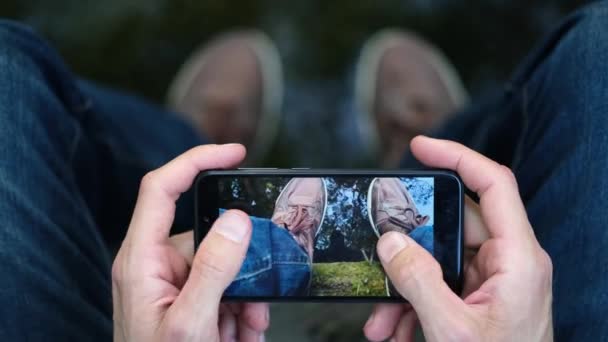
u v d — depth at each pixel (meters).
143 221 0.62
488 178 0.63
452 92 1.47
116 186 1.00
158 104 1.52
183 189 0.64
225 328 0.71
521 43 1.51
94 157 0.96
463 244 0.66
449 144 0.65
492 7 1.52
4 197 0.73
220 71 1.49
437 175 0.66
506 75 1.51
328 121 1.52
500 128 0.95
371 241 0.67
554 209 0.74
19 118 0.80
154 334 0.60
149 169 1.04
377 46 1.51
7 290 0.69
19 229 0.73
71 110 0.92
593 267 0.68
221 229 0.58
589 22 0.81
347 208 0.67
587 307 0.67
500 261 0.60
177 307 0.58
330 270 0.67
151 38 1.53
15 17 1.49
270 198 0.66
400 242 0.60
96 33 1.52
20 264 0.71
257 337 0.72
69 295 0.75
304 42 1.53
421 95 1.46
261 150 1.50
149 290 0.61
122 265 0.62
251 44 1.51
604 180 0.71
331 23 1.53
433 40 1.53
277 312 0.91
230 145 0.65
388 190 0.66
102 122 1.01
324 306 0.91
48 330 0.70
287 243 0.67
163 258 0.62
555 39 0.89
